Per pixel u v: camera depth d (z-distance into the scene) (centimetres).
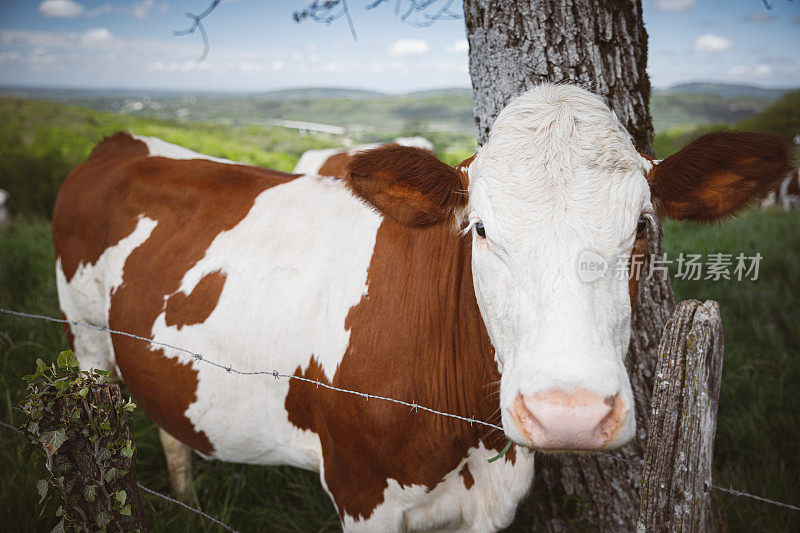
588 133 188
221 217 306
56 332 502
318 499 347
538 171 181
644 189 184
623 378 160
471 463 244
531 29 256
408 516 252
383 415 230
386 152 205
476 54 277
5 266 702
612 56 258
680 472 161
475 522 254
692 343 154
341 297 252
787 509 304
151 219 328
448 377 229
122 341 321
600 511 291
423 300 232
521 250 172
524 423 158
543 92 208
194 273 297
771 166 196
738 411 388
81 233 360
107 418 207
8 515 298
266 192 309
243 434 289
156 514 309
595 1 252
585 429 149
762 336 473
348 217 273
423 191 214
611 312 168
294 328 264
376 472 245
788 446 359
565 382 150
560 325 158
